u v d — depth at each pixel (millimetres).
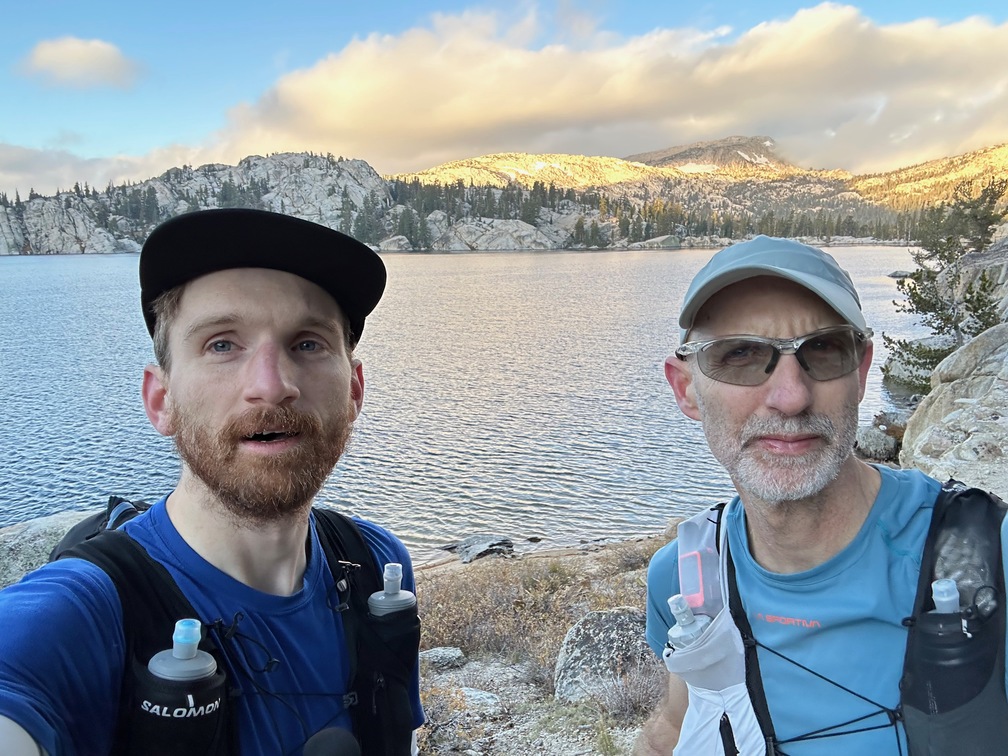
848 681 624
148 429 12266
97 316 31500
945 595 586
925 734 577
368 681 633
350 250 626
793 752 636
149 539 588
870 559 638
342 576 671
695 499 8555
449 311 32938
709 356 693
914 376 12094
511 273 59781
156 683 500
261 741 561
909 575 625
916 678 591
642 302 35812
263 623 591
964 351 6094
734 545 719
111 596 534
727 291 689
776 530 669
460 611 3578
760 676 666
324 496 8875
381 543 736
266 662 578
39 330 26812
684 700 805
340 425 642
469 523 7910
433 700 2416
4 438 11750
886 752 603
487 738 2156
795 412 645
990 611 582
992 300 11070
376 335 25156
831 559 647
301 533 639
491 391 15633
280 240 597
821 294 640
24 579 537
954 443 5250
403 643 652
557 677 2535
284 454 590
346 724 613
